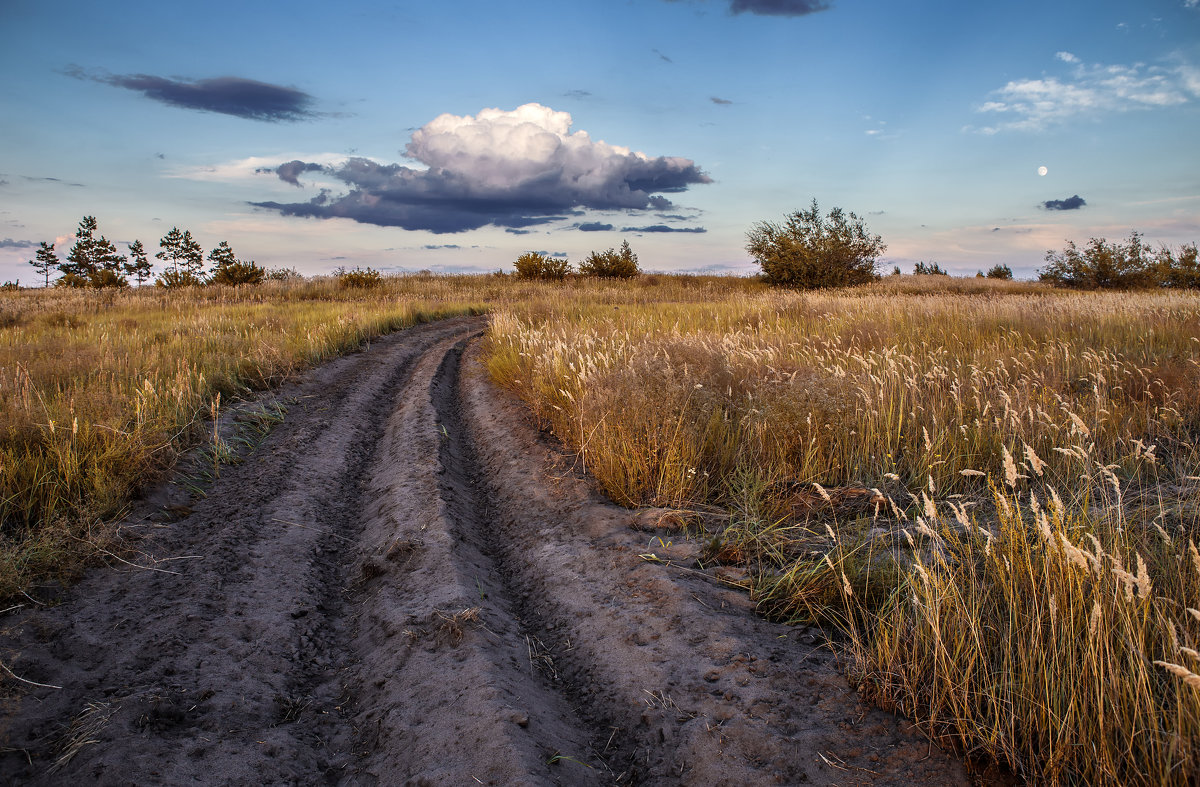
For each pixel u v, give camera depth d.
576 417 7.23
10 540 4.64
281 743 3.17
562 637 4.09
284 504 6.19
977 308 13.86
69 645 3.70
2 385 7.27
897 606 3.27
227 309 21.67
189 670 3.62
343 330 16.52
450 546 5.12
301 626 4.32
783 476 5.77
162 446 6.43
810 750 2.78
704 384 7.27
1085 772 2.37
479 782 2.79
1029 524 4.09
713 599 4.06
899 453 6.03
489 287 38.31
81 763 2.83
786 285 37.03
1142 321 10.95
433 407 9.98
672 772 2.88
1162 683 2.59
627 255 43.91
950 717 2.79
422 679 3.59
